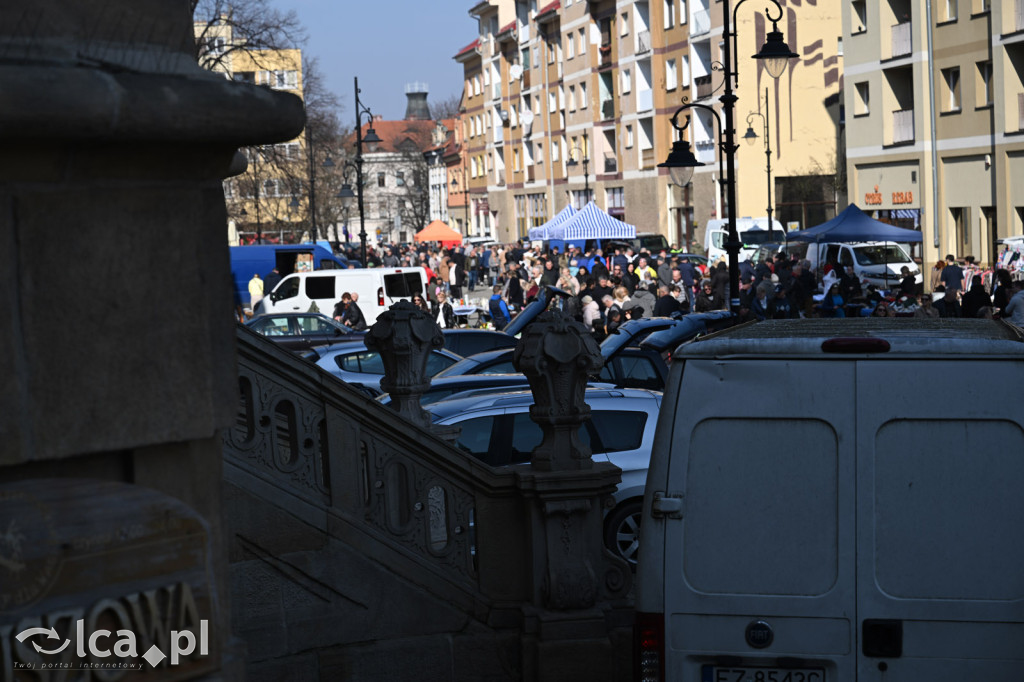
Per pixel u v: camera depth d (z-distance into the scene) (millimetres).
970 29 40031
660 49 62438
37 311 2420
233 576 7160
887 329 5656
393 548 7527
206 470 2703
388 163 150875
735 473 5176
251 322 26281
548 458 7641
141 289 2547
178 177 2609
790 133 55875
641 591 5227
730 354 5191
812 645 5105
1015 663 4980
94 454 2527
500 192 94562
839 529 5098
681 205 62000
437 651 7520
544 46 80562
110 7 2531
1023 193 38031
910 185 43750
